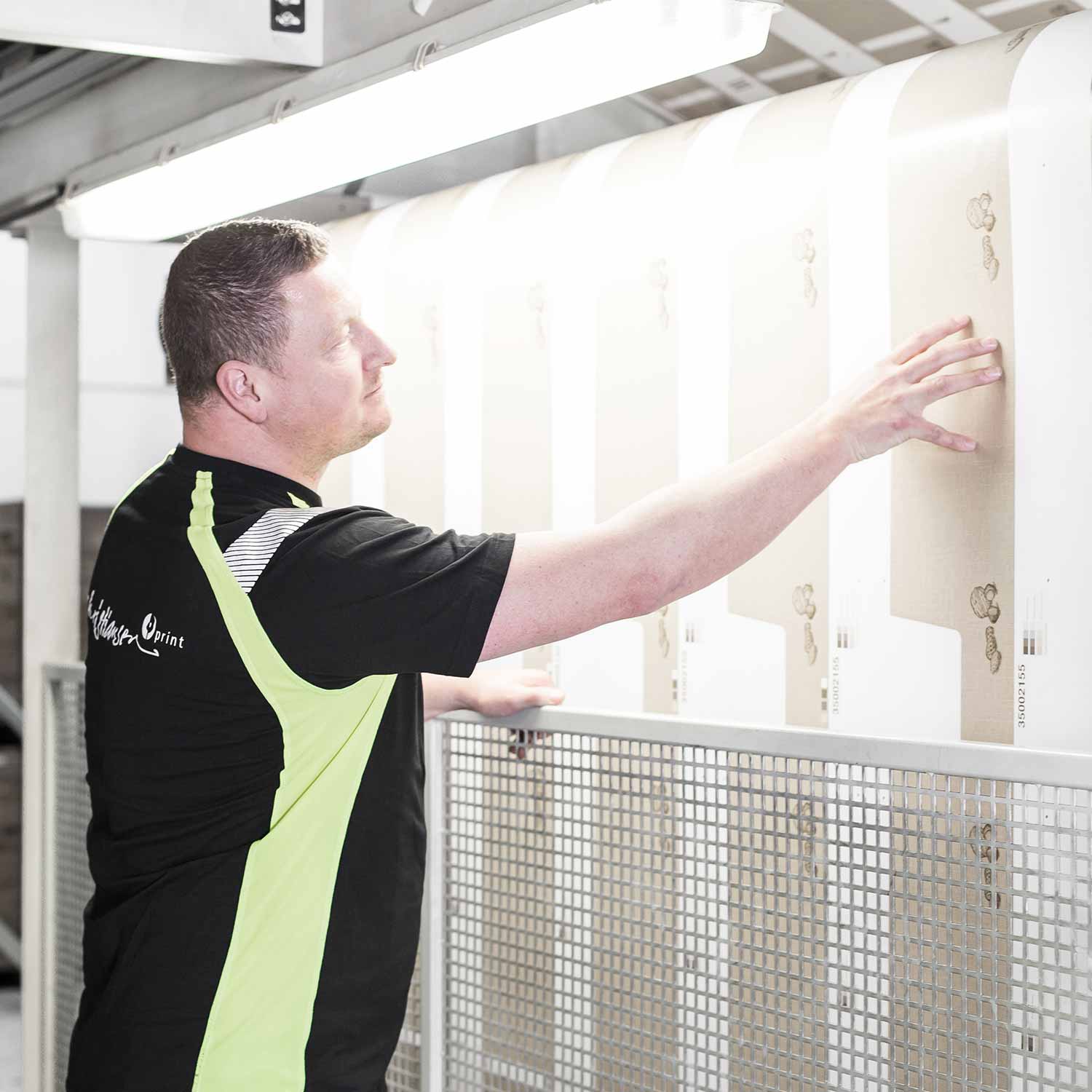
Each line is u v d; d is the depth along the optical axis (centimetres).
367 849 164
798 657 202
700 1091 171
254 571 153
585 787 185
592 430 236
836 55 257
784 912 164
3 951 501
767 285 207
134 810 164
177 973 158
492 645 150
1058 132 169
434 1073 205
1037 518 171
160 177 227
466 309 260
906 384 161
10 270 496
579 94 173
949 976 148
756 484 153
